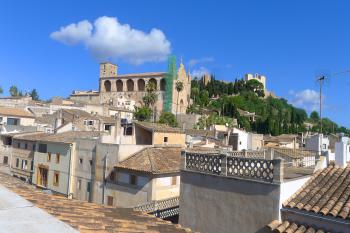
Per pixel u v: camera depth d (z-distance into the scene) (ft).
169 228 24.91
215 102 565.53
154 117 401.90
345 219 32.22
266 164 38.14
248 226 38.83
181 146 122.93
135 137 143.02
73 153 126.21
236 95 635.25
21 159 158.40
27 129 195.11
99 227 19.29
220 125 342.64
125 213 27.25
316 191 38.93
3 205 15.20
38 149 147.33
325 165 46.68
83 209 24.62
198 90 552.00
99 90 490.08
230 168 41.60
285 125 495.82
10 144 170.81
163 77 450.30
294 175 45.57
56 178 134.51
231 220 40.50
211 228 42.50
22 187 29.66
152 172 90.74
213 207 42.55
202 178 44.21
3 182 30.04
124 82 474.49
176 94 450.71
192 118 377.50
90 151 118.93
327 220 33.45
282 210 36.45
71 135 148.15
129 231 20.08
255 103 630.33
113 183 104.68
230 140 208.03
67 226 13.17
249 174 39.63
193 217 44.70
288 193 38.04
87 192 117.70
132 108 424.05
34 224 12.98
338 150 45.85
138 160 100.89
